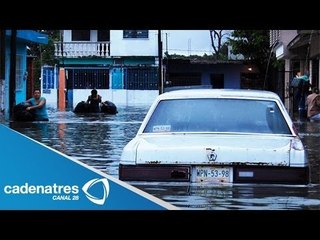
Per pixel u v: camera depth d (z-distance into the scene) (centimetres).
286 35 2883
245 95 697
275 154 603
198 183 599
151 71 3659
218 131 654
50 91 3694
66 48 3697
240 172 600
